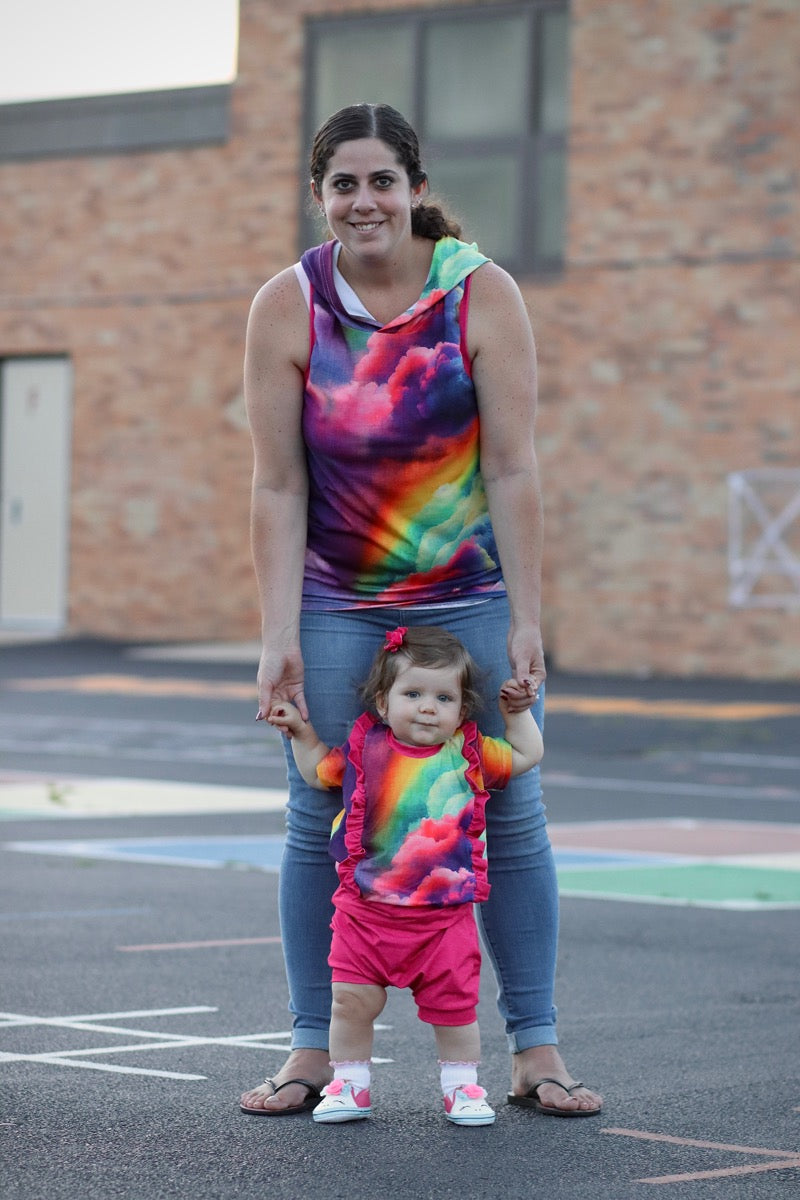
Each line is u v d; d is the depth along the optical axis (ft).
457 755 20.92
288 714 21.40
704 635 102.06
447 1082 20.81
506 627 21.88
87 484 122.21
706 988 29.32
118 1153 19.34
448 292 21.12
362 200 20.62
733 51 100.89
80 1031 25.49
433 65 109.70
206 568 118.93
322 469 21.58
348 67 112.78
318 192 21.26
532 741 21.43
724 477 101.50
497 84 107.96
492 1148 19.70
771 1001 28.35
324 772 21.20
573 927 34.78
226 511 118.32
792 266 100.12
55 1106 21.35
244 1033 25.46
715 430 101.71
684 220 102.06
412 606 21.67
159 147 119.34
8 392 124.67
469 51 108.68
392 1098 22.02
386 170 20.65
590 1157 19.36
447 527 21.57
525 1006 21.85
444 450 21.34
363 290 21.29
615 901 37.88
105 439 121.60
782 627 100.53
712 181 101.50
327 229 22.11
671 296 102.37
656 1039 25.57
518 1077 21.80
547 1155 19.42
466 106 108.78
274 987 28.78
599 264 103.76
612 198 103.50
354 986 20.71
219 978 29.45
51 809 52.06
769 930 34.63
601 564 104.06
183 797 55.16
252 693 90.89
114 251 120.98
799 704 88.63
